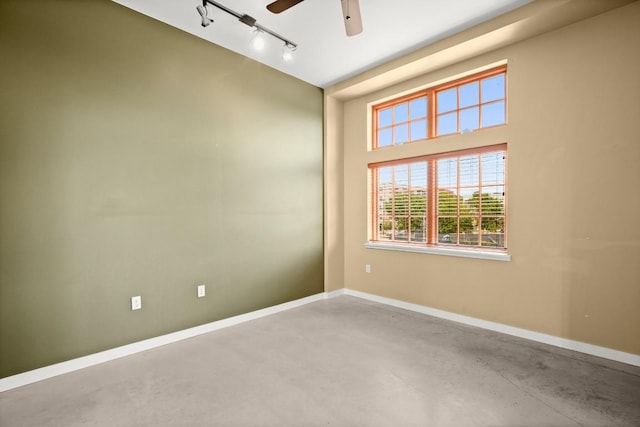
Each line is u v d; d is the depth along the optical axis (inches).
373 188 162.1
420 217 142.6
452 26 108.3
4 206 79.7
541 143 106.3
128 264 99.3
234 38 116.6
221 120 122.0
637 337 90.4
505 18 100.7
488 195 121.6
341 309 144.6
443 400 74.2
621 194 92.5
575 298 100.4
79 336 90.7
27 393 78.3
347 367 90.2
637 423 65.7
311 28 108.4
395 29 109.7
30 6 82.5
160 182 106.0
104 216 94.8
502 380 82.8
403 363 92.4
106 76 94.7
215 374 86.7
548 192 105.3
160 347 104.5
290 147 147.3
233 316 125.9
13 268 81.0
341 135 170.1
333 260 166.4
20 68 81.4
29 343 83.2
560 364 91.2
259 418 68.4
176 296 110.1
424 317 133.3
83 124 90.8
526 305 110.2
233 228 125.9
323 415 69.2
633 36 90.1
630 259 91.4
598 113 95.9
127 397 76.4
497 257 114.8
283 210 144.3
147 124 102.9
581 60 98.4
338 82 155.3
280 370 88.7
